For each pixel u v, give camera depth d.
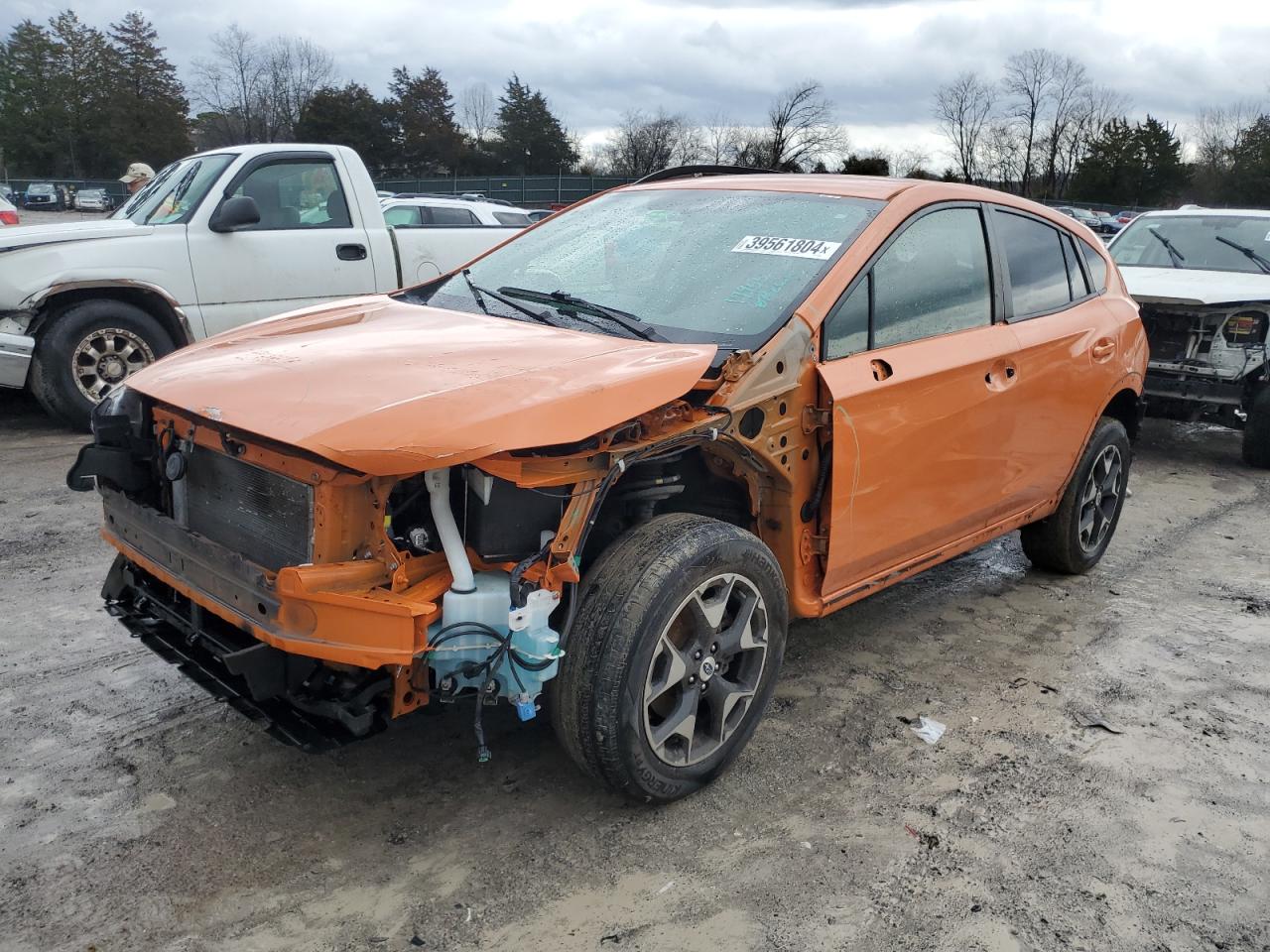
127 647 4.09
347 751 3.37
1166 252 9.34
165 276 7.40
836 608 3.64
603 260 3.98
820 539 3.45
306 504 2.70
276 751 3.36
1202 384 7.96
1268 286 8.16
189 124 83.31
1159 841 3.08
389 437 2.55
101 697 3.68
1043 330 4.45
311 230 8.04
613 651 2.79
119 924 2.56
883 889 2.81
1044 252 4.68
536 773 3.28
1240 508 6.99
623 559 2.90
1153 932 2.69
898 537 3.78
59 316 7.19
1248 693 4.11
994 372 4.10
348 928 2.58
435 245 8.76
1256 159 71.75
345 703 2.71
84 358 7.35
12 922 2.55
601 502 2.80
